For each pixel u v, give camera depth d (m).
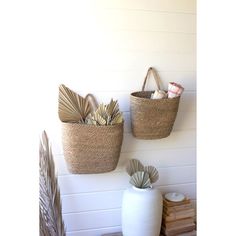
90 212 2.08
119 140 1.85
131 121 2.01
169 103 1.93
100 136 1.80
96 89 2.00
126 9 2.00
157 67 2.10
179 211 2.05
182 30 2.12
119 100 2.05
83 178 2.05
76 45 1.94
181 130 2.23
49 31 1.88
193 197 2.30
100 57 1.98
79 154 1.82
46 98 1.92
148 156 2.17
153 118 1.93
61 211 1.89
